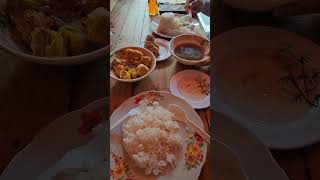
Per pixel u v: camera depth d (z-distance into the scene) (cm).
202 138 49
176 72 59
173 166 46
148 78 58
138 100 54
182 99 54
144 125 50
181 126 51
